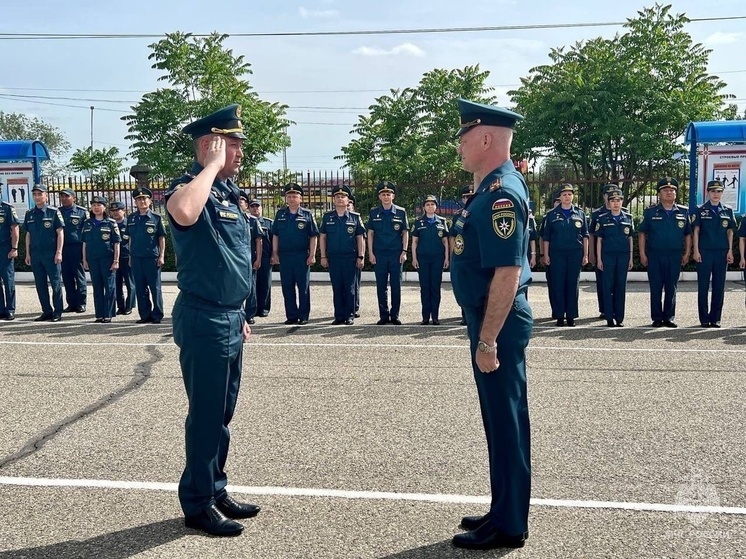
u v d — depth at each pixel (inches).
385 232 374.6
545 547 132.2
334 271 378.6
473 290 131.1
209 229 133.9
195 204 125.6
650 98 741.9
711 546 131.8
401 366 273.4
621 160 767.7
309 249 382.0
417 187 571.5
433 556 129.6
